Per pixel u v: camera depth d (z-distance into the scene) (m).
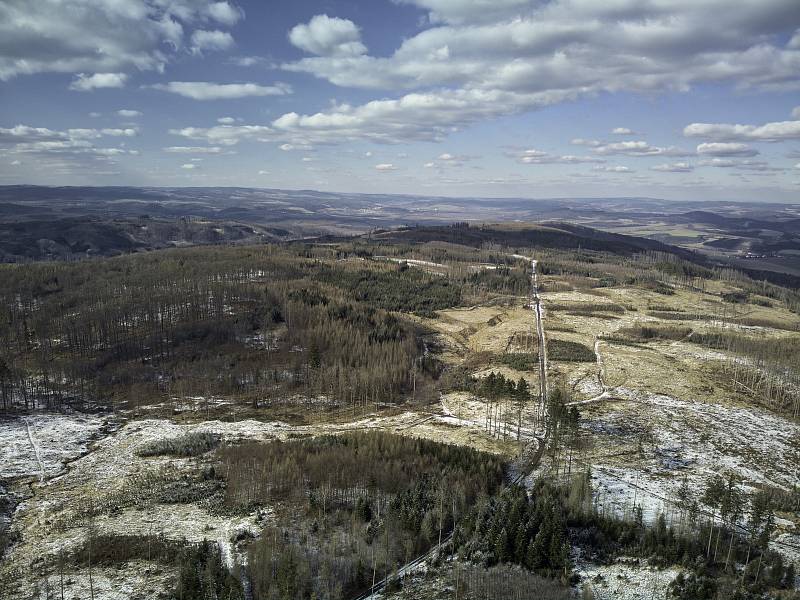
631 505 98.38
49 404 157.12
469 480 101.19
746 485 109.00
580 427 138.25
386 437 121.25
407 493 95.94
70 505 100.44
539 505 89.88
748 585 75.25
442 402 162.50
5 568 80.38
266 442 128.75
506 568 80.19
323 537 86.56
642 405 155.00
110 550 83.88
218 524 92.44
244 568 77.69
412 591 75.50
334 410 155.88
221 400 162.12
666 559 81.81
